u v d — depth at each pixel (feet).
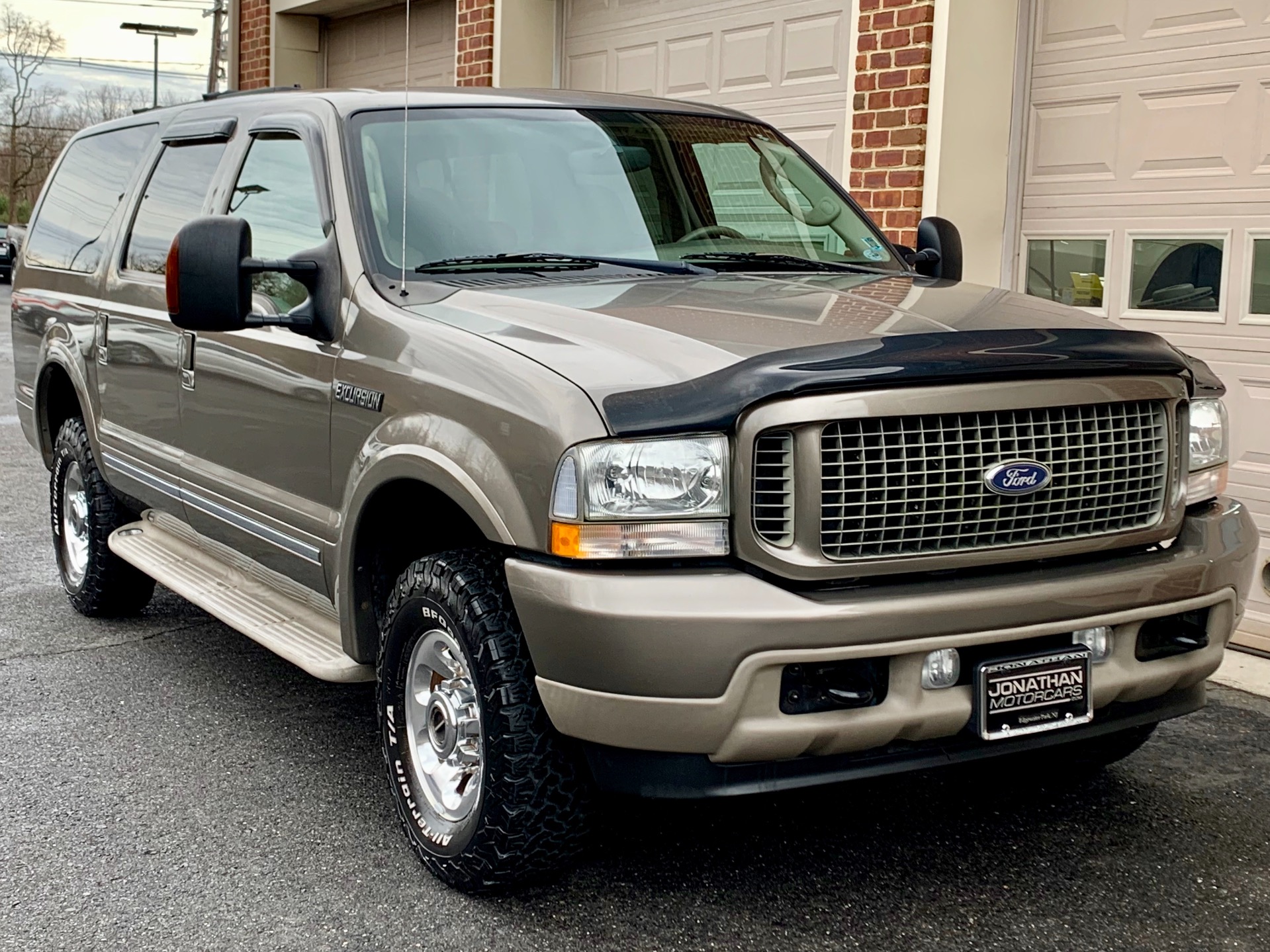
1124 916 10.73
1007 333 10.11
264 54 43.09
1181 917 10.71
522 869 10.54
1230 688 16.60
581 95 15.21
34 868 11.56
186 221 15.89
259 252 14.10
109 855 11.80
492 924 10.60
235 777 13.60
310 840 12.15
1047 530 10.23
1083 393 10.17
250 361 13.66
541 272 12.59
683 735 9.32
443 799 11.30
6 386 43.96
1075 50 20.36
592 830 10.57
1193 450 11.40
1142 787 13.43
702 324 10.53
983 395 9.75
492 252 12.72
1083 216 20.44
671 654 9.16
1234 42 18.40
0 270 123.54
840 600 9.32
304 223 13.34
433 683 11.51
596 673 9.38
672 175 14.30
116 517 18.30
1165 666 10.75
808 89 25.53
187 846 12.01
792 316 10.82
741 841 12.09
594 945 10.27
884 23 21.63
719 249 13.70
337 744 14.53
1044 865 11.65
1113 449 10.43
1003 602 9.72
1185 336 19.21
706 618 9.12
